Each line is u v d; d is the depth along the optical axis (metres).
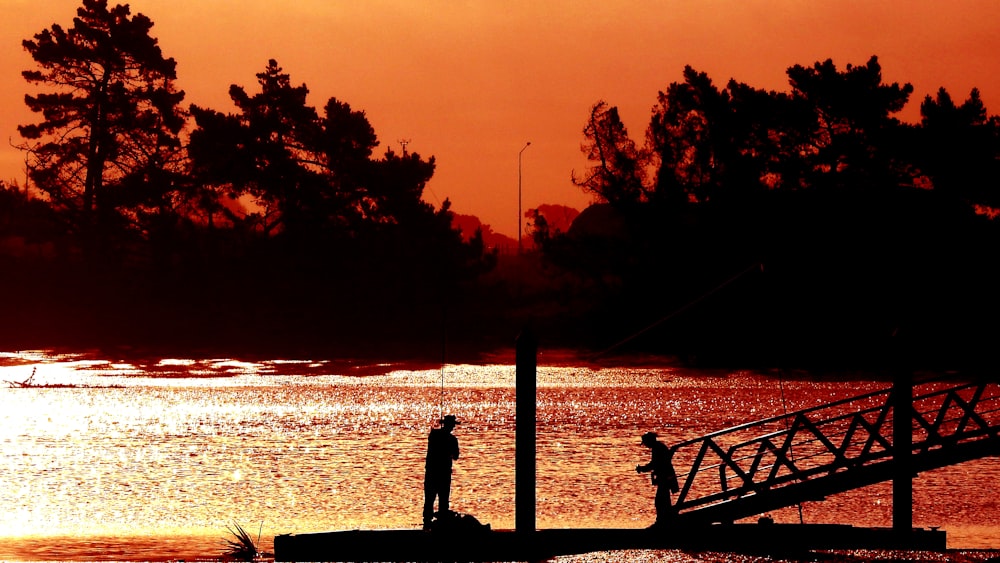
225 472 115.44
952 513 90.94
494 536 71.69
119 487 105.12
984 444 78.75
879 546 72.75
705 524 77.75
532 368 74.44
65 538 80.50
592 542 72.88
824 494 78.81
